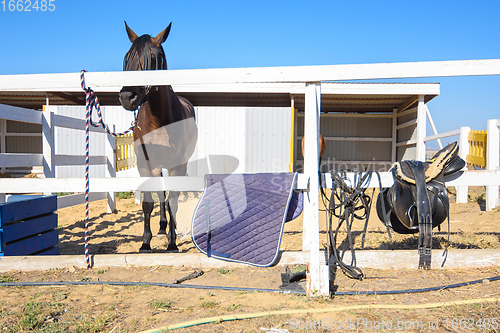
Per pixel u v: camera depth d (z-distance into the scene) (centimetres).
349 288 224
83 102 925
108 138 554
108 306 200
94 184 264
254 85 788
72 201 440
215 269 267
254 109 854
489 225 438
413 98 880
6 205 267
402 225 259
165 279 245
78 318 185
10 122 1132
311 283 211
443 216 238
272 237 238
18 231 280
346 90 823
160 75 215
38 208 299
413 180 235
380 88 821
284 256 269
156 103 285
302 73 205
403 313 188
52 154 411
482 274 245
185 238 389
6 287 231
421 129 823
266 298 211
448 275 245
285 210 227
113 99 890
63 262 269
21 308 197
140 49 271
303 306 198
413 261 260
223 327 174
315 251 211
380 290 220
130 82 221
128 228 452
